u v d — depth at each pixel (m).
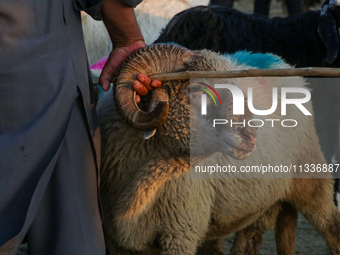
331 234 3.65
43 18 2.02
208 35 3.94
